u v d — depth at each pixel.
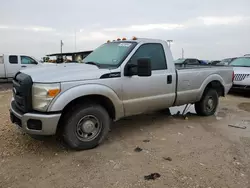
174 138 4.41
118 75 4.00
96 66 4.07
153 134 4.62
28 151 3.74
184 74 5.11
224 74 6.18
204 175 3.06
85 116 3.74
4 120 5.33
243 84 9.48
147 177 3.01
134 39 4.66
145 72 3.85
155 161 3.45
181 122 5.50
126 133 4.68
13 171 3.13
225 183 2.89
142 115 6.06
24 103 3.44
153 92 4.55
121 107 4.12
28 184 2.85
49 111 3.36
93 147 3.90
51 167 3.25
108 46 4.82
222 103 8.05
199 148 3.94
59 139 4.21
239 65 10.77
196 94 5.47
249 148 3.97
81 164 3.34
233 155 3.68
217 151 3.82
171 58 4.92
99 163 3.38
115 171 3.16
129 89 4.16
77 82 3.56
